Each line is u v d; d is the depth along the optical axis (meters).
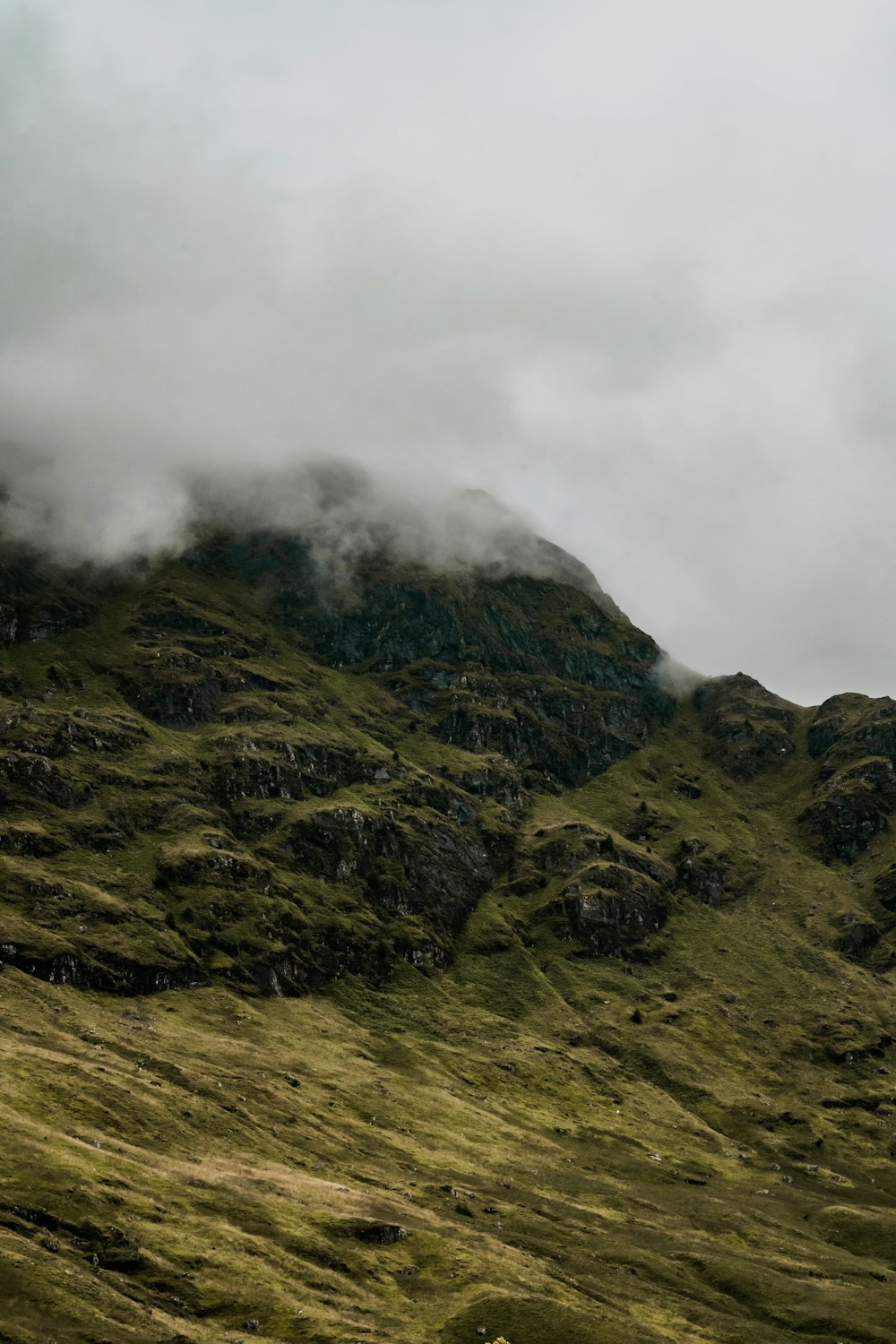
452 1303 169.00
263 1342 140.38
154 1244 157.38
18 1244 143.38
